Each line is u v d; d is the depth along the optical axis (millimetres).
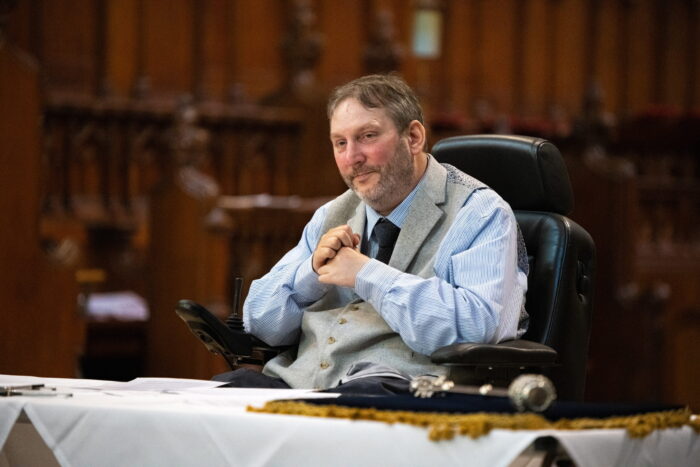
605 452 5176
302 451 5266
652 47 28312
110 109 19078
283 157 18938
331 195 17984
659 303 18703
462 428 5020
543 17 26938
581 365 7840
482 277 7203
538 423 5094
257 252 15672
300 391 6441
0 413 5812
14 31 20203
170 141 15828
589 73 27547
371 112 7387
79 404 5723
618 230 18703
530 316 7805
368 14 24172
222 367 15273
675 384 20906
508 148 8164
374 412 5250
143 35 21438
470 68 26047
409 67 24938
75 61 20781
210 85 22109
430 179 7637
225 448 5395
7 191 13383
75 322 13805
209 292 15016
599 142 19328
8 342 13438
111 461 5605
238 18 22375
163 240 15414
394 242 7680
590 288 7973
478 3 26125
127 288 18469
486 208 7453
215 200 15102
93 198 19094
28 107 13438
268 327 7859
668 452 5609
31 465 7031
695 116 23047
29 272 13523
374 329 7359
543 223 7992
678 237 23281
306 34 18938
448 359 6594
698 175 24047
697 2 28781
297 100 18578
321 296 7891
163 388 6625
